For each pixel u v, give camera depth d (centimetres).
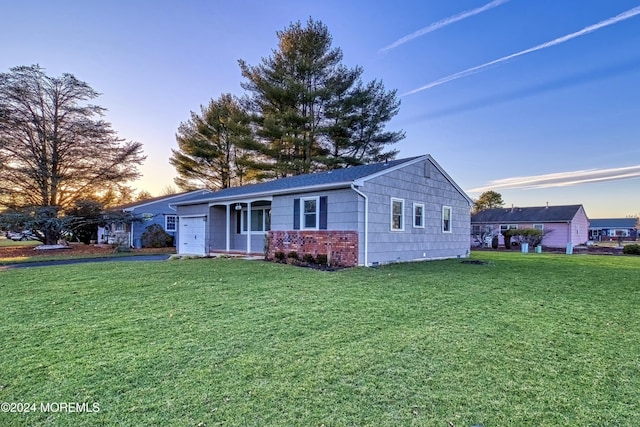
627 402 287
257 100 2462
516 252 2236
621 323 498
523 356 377
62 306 577
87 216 2142
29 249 2011
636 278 914
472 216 3681
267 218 1559
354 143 2445
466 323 492
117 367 348
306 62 2330
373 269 1031
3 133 2062
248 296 646
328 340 422
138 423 256
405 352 386
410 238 1334
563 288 757
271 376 327
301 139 2341
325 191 1190
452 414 267
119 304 589
